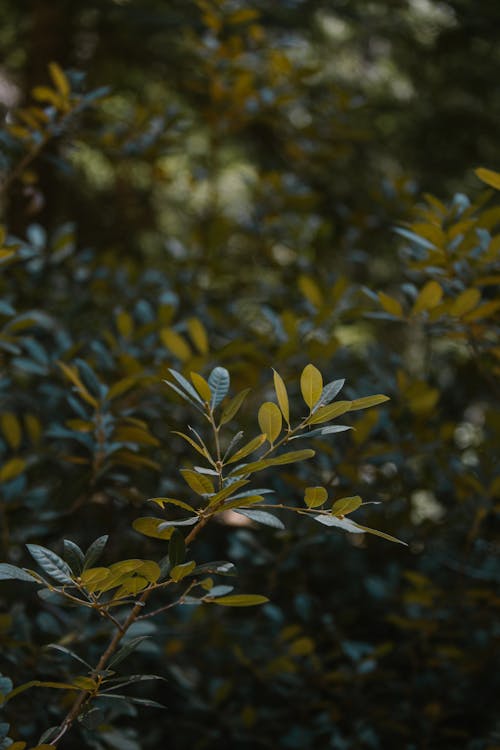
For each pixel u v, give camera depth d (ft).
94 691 4.66
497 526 7.38
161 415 6.70
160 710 7.34
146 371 6.70
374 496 7.09
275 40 11.05
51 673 5.89
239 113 10.37
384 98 16.93
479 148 15.84
